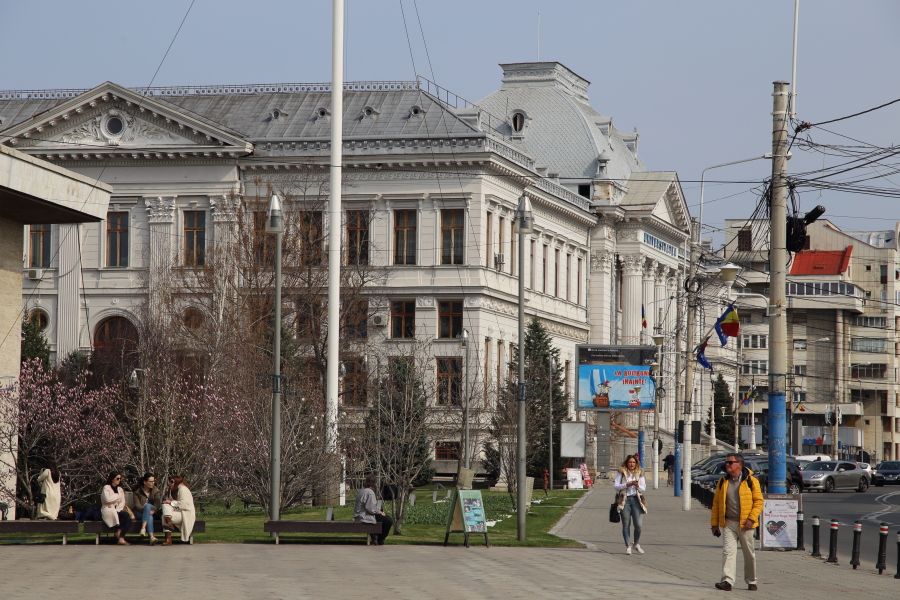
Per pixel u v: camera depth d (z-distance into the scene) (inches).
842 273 7696.9
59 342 4025.6
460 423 3479.3
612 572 1283.2
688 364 2497.5
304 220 3462.1
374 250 3996.1
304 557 1374.3
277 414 1641.2
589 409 3823.8
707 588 1169.4
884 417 7854.3
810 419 7588.6
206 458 2178.9
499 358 4131.4
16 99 4352.9
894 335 7859.3
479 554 1450.5
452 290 3961.6
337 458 2102.6
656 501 2844.5
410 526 1892.2
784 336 1724.9
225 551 1439.5
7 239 1945.1
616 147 5452.8
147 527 1530.5
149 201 4028.1
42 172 1812.3
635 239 5177.2
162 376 2389.3
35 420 2289.6
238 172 3998.5
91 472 2335.1
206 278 3282.5
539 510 2410.2
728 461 1171.3
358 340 3503.9
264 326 3157.0
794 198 1787.6
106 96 4013.3
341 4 2257.6
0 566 1247.5
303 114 4160.9
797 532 1590.8
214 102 4249.5
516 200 4247.0
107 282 4033.0
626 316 5182.1
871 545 1796.3
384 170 4013.3
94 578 1143.6
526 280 4365.2
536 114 5305.1
